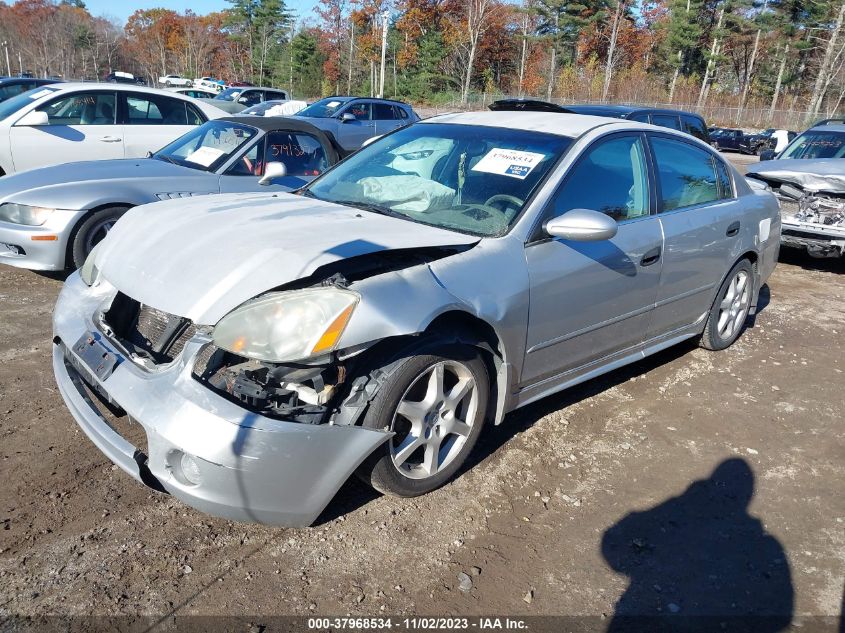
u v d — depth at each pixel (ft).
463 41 172.24
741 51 215.10
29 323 15.76
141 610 7.61
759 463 11.47
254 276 8.50
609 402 13.41
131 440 10.36
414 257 9.64
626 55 193.16
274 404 8.16
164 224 10.27
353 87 191.42
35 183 17.93
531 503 9.98
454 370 9.60
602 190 11.81
